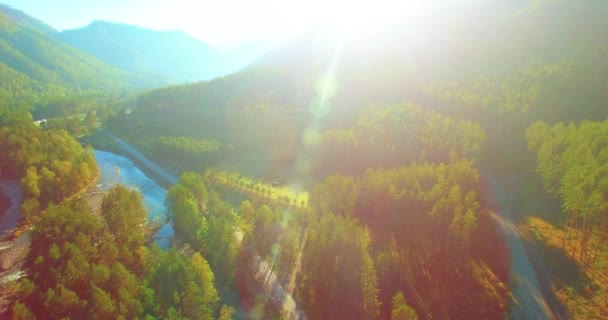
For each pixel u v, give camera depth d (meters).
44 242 76.06
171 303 63.09
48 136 159.00
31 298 60.25
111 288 63.44
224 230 84.44
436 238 86.56
